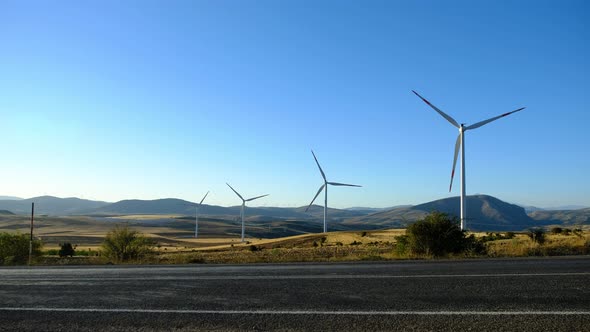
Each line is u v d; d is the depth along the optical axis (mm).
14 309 8883
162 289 10961
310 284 11164
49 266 20062
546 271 12672
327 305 8570
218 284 11539
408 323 7121
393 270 13828
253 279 12320
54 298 10047
